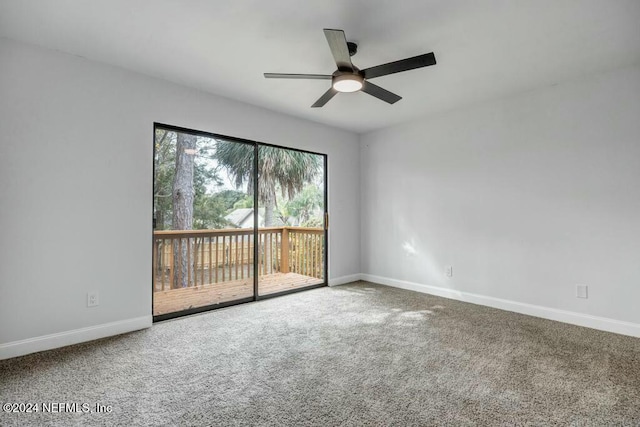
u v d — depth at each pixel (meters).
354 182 4.92
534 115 3.21
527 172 3.26
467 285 3.73
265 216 3.98
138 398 1.77
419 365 2.16
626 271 2.70
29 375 2.02
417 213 4.25
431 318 3.12
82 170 2.57
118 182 2.74
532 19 2.06
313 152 4.35
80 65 2.57
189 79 3.01
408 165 4.36
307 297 3.92
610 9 1.95
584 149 2.90
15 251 2.29
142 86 2.88
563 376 2.01
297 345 2.49
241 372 2.07
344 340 2.59
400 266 4.45
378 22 2.11
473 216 3.68
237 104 3.55
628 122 2.68
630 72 2.68
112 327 2.69
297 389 1.87
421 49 2.45
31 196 2.35
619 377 2.00
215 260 4.16
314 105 2.82
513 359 2.24
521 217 3.30
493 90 3.24
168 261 3.77
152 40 2.34
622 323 2.71
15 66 2.30
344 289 4.34
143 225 2.88
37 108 2.38
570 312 2.98
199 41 2.35
